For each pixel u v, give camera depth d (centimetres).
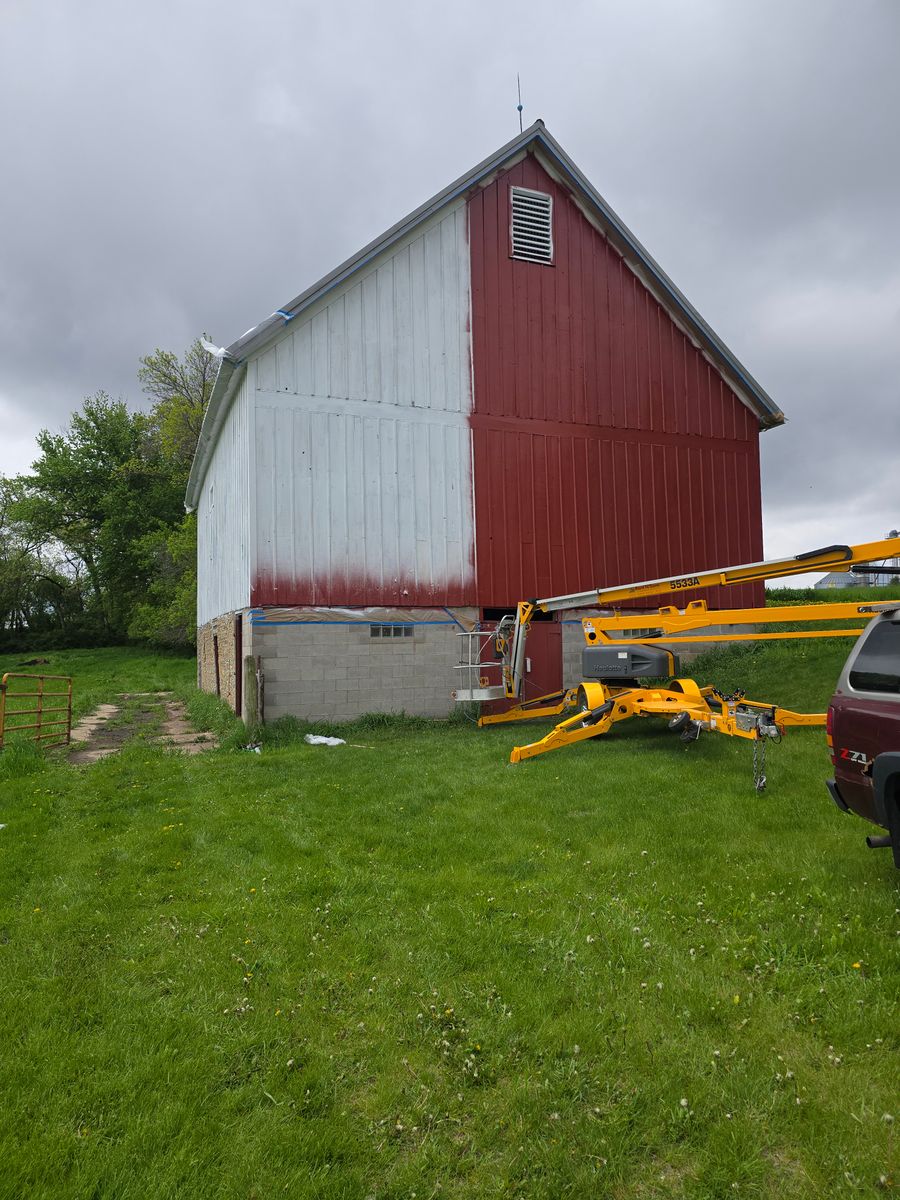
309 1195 270
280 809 820
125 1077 337
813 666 1535
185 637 4116
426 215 1564
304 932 490
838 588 2827
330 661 1471
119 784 978
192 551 3803
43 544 5725
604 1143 290
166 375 4438
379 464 1534
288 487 1461
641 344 1800
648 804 762
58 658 4331
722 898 513
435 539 1572
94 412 5169
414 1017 383
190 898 565
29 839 727
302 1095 326
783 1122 299
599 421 1741
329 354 1509
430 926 490
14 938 495
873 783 500
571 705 1291
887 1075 323
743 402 1911
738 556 1869
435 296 1605
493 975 422
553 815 748
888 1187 266
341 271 1486
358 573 1504
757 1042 351
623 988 404
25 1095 326
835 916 470
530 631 1642
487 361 1644
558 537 1681
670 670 1148
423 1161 286
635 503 1764
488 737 1301
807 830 653
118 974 441
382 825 741
